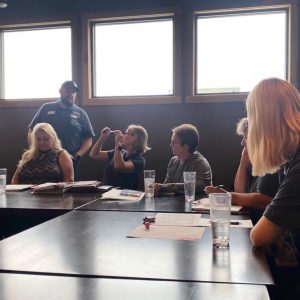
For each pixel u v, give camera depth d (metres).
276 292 1.25
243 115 4.08
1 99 4.74
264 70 4.16
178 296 0.85
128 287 0.91
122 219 1.65
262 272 1.00
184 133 2.56
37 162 3.02
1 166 4.68
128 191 2.43
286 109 1.26
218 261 1.09
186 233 1.39
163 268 1.03
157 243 1.27
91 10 4.44
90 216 1.72
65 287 0.91
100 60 4.53
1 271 1.03
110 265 1.06
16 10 4.63
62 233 1.42
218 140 4.16
